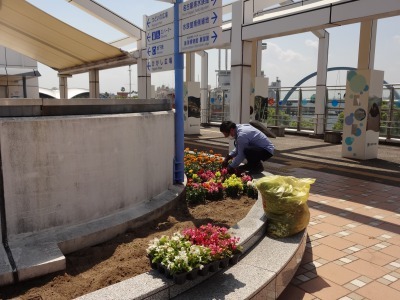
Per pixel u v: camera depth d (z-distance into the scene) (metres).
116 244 3.37
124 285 2.54
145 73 14.06
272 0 10.89
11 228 2.99
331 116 15.29
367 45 10.94
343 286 3.45
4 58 22.06
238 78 9.86
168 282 2.59
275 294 3.08
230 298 2.61
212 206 4.71
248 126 6.27
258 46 15.90
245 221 3.89
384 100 13.52
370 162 9.75
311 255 4.10
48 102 3.18
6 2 9.20
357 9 7.38
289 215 3.84
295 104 16.94
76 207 3.39
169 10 5.32
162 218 4.12
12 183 2.95
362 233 4.74
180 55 5.22
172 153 4.94
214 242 2.94
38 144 3.06
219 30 4.50
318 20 8.04
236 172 6.12
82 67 17.16
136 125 3.96
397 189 6.95
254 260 3.27
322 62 15.09
